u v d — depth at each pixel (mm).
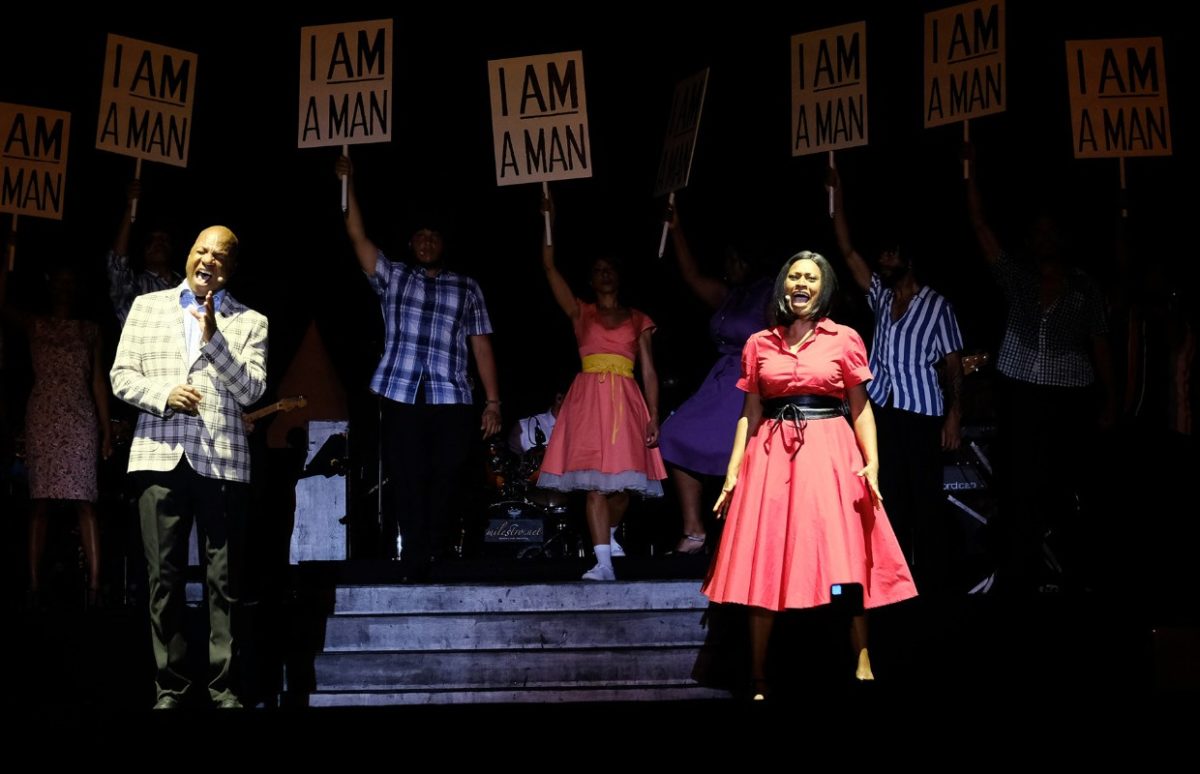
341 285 9789
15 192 7188
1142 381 6691
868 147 9312
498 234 10000
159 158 6844
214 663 5324
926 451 6363
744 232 9617
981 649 5785
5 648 6102
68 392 6867
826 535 5125
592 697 5859
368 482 8828
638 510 9219
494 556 9039
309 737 3869
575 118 7082
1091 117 6977
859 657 5188
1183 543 6367
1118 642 5477
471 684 6027
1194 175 8688
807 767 3828
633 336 6930
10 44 9047
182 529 5312
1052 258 6395
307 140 6824
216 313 5516
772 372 5336
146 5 9125
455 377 6645
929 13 6984
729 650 6000
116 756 3867
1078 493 6781
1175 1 8594
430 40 9594
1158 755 3799
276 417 8281
